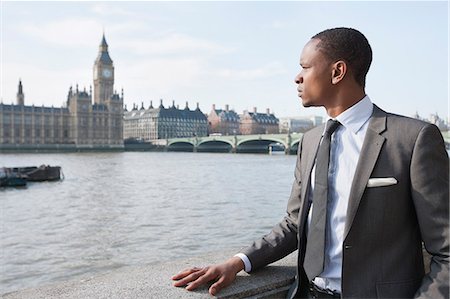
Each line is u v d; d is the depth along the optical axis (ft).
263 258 9.12
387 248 7.03
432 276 6.50
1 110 517.14
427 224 6.67
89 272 47.16
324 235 7.52
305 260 7.83
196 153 493.36
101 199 107.76
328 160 7.67
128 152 562.25
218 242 60.34
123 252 55.06
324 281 7.70
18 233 67.00
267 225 71.87
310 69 7.80
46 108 553.64
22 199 110.42
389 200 6.92
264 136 384.68
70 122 570.87
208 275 8.77
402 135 7.07
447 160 7.05
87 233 66.33
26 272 47.06
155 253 54.65
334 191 7.52
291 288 8.87
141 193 118.83
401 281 6.98
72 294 8.61
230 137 429.79
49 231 68.39
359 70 7.58
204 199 104.99
